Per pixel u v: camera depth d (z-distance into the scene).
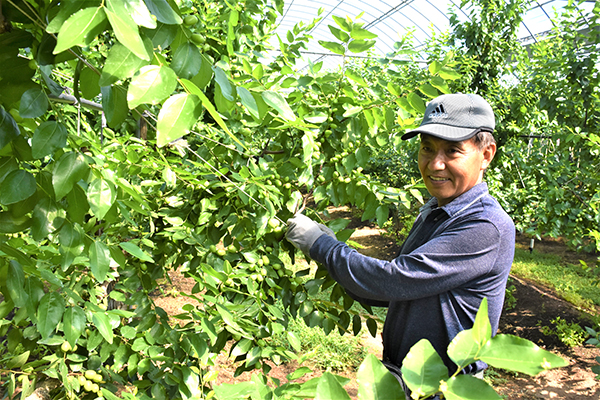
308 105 1.77
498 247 1.22
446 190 1.34
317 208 1.88
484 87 6.36
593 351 5.41
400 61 1.66
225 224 1.73
